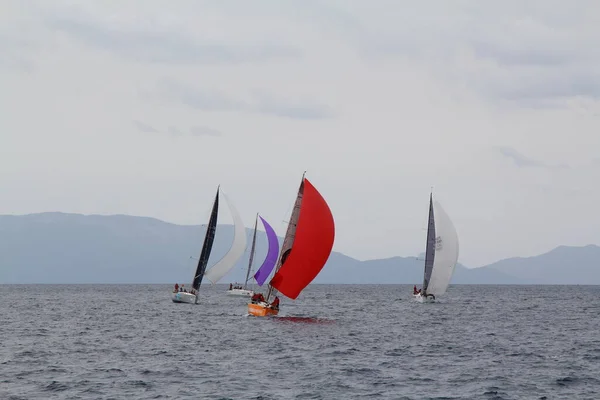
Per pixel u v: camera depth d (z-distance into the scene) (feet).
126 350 510.17
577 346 551.18
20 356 478.18
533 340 595.06
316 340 573.74
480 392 361.51
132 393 351.46
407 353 501.15
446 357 482.28
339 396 348.79
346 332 645.10
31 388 362.74
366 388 369.09
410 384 380.99
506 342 577.43
